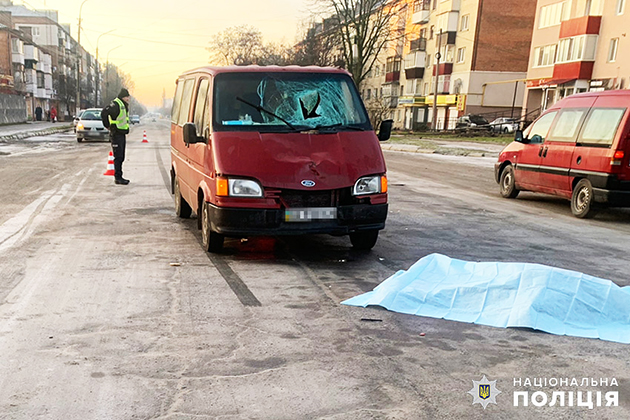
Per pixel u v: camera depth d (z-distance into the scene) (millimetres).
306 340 3865
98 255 6027
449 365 3527
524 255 6582
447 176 16141
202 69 7328
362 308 4539
